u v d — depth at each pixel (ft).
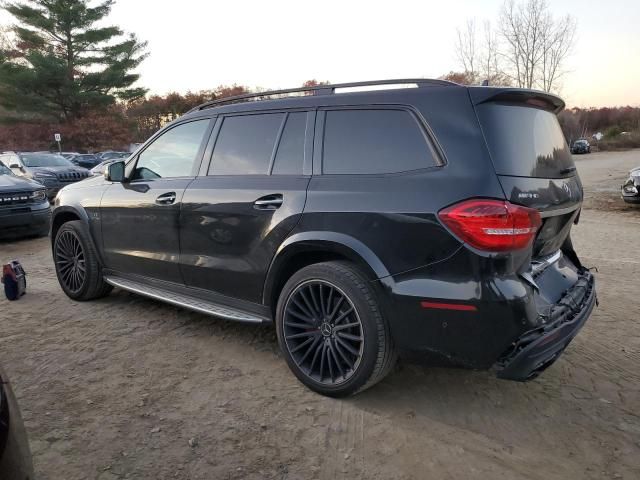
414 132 9.70
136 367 11.86
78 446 8.91
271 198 11.15
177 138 13.89
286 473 8.34
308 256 11.00
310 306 10.65
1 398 5.82
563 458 8.81
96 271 15.90
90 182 16.38
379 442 9.18
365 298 9.69
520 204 8.70
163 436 9.25
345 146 10.59
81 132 145.28
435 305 8.96
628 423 9.83
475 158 8.90
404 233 9.25
